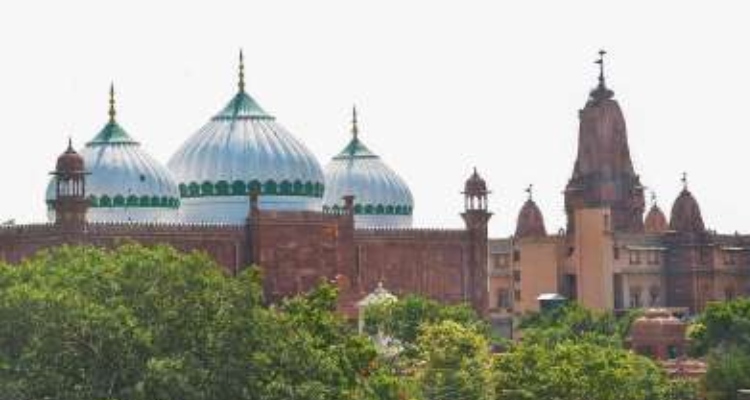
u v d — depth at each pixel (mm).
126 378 149375
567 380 197625
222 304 153500
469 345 199375
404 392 187375
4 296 150375
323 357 157125
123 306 151000
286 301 179125
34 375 147875
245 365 152125
